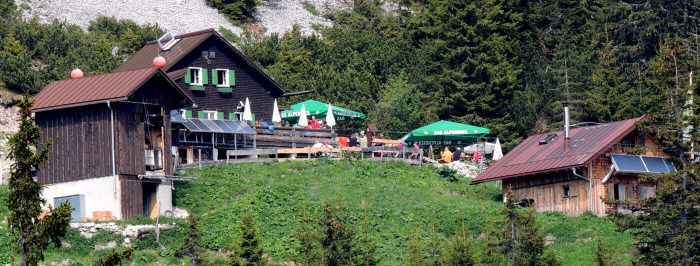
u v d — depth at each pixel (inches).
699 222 6156.5
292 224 7308.1
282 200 7667.3
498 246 5969.5
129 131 7396.7
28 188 4156.0
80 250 6737.2
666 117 6830.7
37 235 4143.7
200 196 7785.4
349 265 5910.4
